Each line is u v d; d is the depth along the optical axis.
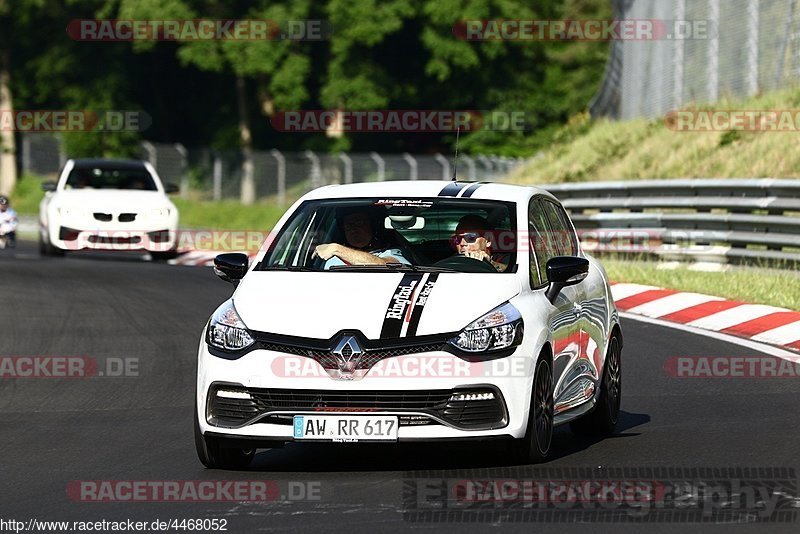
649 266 74.25
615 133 113.44
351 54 186.38
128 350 51.53
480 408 28.92
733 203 72.00
